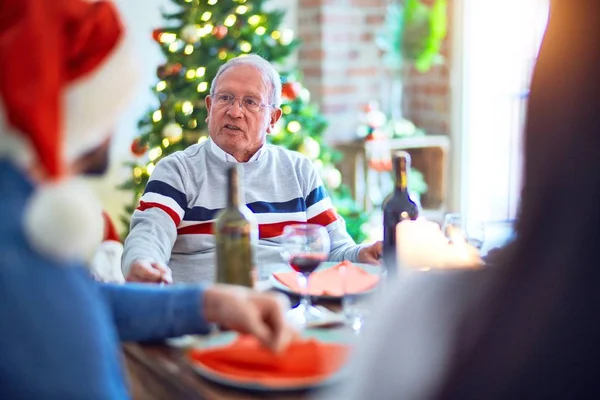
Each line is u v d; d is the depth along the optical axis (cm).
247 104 239
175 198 233
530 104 67
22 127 88
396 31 477
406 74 512
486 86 470
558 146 65
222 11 352
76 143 100
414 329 72
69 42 96
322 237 160
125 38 102
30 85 88
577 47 64
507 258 70
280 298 128
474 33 470
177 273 233
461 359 70
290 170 246
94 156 106
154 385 128
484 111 473
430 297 73
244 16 356
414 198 178
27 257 90
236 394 115
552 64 65
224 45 351
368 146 455
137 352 133
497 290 70
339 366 119
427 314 72
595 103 64
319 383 114
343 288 155
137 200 353
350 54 485
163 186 234
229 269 159
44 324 90
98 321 95
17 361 88
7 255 89
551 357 68
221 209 237
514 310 69
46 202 89
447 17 482
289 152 251
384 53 495
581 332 67
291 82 362
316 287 171
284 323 124
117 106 101
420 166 496
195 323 133
